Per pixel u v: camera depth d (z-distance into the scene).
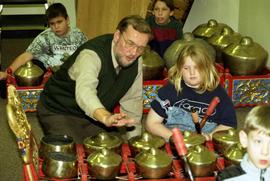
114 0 4.77
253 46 3.69
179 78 2.47
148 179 1.92
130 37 2.32
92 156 1.94
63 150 2.02
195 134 2.12
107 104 2.61
